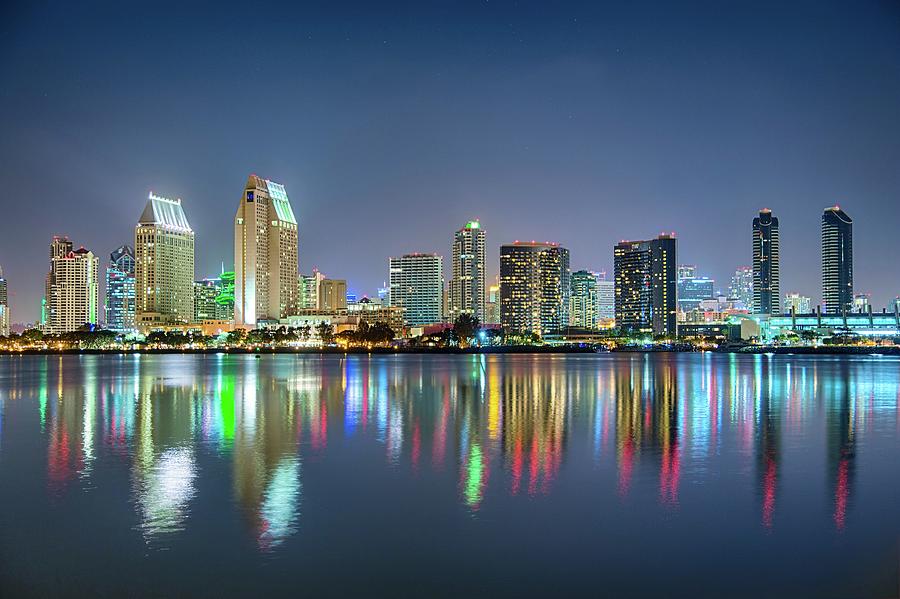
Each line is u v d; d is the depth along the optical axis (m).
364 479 44.34
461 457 51.84
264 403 94.81
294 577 28.62
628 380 150.50
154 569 29.39
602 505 37.94
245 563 29.97
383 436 62.56
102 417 78.44
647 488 41.75
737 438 61.16
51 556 30.72
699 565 29.69
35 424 72.12
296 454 53.31
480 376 166.88
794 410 85.06
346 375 172.38
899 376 171.12
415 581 28.25
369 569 29.33
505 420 74.44
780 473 45.72
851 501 38.69
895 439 60.59
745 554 30.78
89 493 40.91
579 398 102.50
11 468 48.00
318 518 35.84
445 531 33.81
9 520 35.53
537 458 51.25
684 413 81.56
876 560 30.09
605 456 52.06
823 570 29.14
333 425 70.38
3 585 27.84
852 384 137.25
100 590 27.53
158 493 40.84
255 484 43.09
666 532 33.62
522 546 31.86
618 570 29.22
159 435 63.66
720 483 42.91
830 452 53.88
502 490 41.34
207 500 39.22
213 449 55.66
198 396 107.31
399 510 37.16
